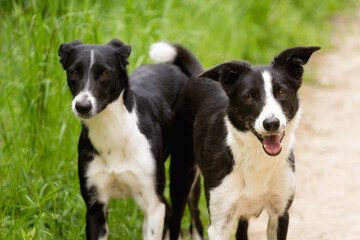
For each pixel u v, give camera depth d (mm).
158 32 12602
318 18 22266
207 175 7820
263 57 16688
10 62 10508
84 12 10195
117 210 9320
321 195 10875
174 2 15000
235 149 7477
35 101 9719
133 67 10953
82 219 8828
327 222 9750
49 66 10117
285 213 7742
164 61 9609
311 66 18656
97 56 7426
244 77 7281
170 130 9078
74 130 9906
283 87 7129
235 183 7555
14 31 10969
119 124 7746
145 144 8023
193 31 14086
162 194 8266
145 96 8609
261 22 18406
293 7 21562
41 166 9508
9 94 9914
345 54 20109
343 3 25375
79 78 7434
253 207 7789
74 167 9539
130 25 11898
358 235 9195
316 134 13922
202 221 9781
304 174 11789
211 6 15812
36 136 9680
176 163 9188
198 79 9039
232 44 15656
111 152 7848
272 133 6832
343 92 16734
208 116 8297
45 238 8078
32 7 11688
